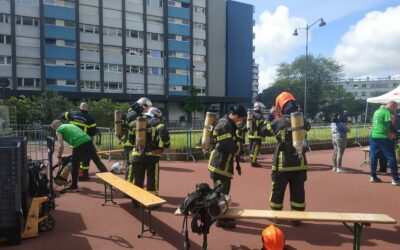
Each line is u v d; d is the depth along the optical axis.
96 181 8.92
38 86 44.53
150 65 53.53
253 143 11.34
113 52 50.22
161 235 5.21
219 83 61.03
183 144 13.67
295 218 4.32
